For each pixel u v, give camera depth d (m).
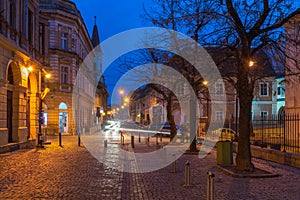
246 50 12.31
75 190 9.76
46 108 43.56
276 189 9.83
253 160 17.00
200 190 9.77
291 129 19.89
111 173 12.97
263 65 13.91
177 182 11.08
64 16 45.78
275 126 23.23
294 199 8.67
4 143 20.05
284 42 12.65
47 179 11.43
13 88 22.42
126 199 8.73
